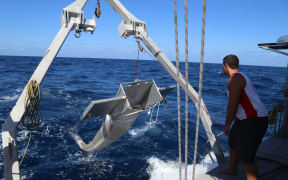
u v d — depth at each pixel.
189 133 10.32
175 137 9.79
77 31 3.53
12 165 2.64
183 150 8.48
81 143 5.59
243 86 2.44
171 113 13.84
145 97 4.26
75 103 16.28
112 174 6.84
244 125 2.47
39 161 7.55
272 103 19.05
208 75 56.09
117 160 7.70
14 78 30.92
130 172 6.95
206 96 22.62
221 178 3.08
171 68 4.27
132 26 4.14
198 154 8.16
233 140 2.99
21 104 2.83
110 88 25.91
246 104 2.46
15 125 2.75
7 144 2.66
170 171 6.88
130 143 9.08
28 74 37.00
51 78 32.50
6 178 2.58
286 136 4.71
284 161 3.64
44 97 17.52
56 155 8.03
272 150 4.09
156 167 7.21
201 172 4.13
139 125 11.28
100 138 4.38
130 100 3.91
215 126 11.59
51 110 13.84
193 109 15.42
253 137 2.44
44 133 9.89
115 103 3.50
